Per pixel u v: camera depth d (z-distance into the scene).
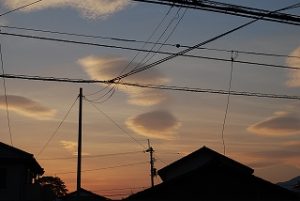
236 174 21.92
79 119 29.58
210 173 21.67
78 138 29.34
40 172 32.66
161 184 21.06
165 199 20.98
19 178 27.08
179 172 31.48
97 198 40.56
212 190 21.47
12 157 27.05
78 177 28.84
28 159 27.33
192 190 21.33
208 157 30.84
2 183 26.84
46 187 31.12
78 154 29.14
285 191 21.98
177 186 21.23
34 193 27.83
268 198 21.98
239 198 21.69
